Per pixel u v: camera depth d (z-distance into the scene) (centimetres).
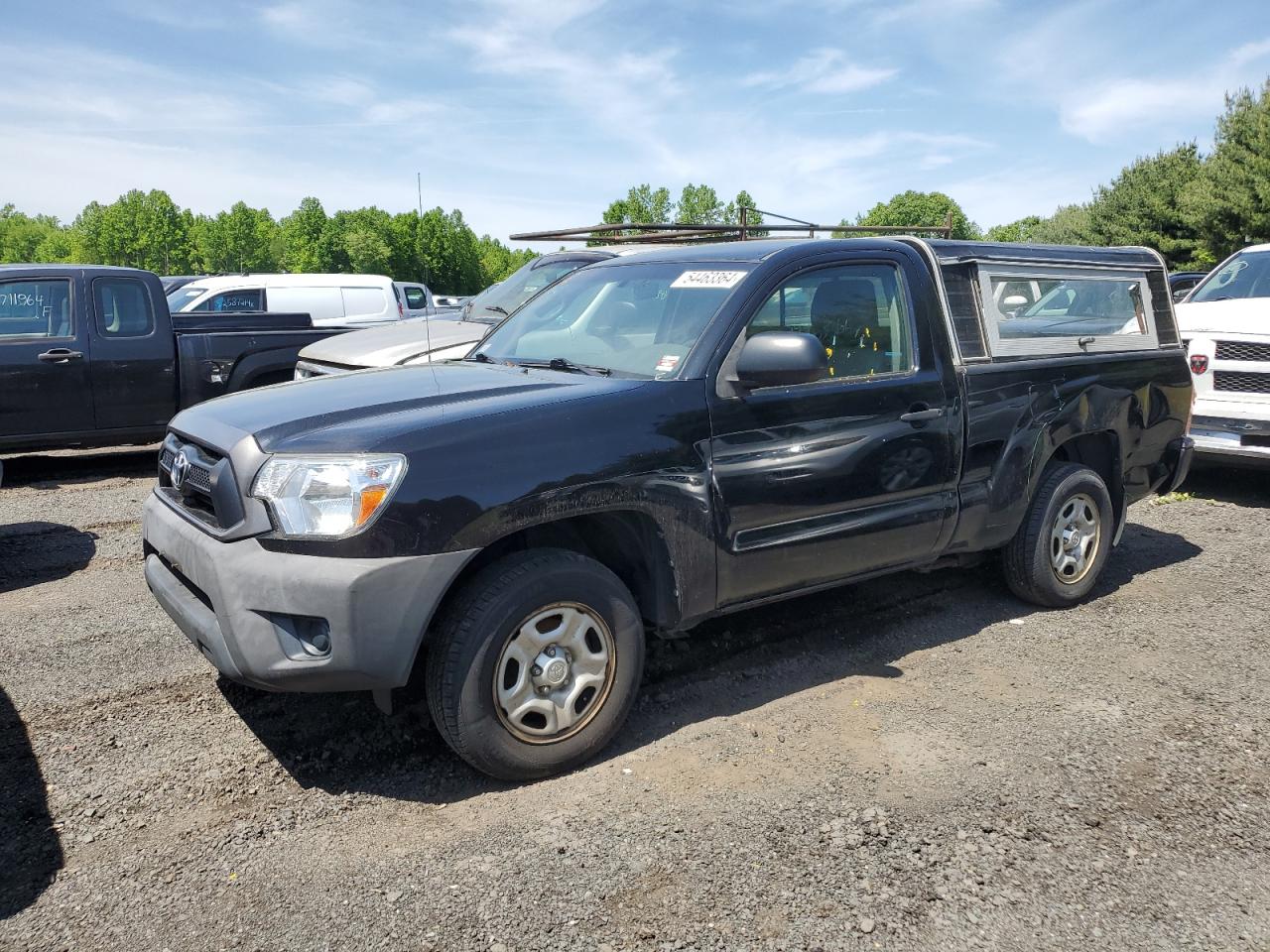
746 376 353
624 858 285
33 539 636
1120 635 470
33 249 17138
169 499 357
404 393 351
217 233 12300
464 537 301
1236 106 3525
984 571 557
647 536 350
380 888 271
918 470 415
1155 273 543
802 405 379
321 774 334
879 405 402
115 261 12206
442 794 322
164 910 262
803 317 392
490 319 833
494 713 314
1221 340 742
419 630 297
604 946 248
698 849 289
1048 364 470
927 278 432
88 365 838
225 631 300
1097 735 365
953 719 377
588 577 329
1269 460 723
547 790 324
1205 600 523
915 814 309
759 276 383
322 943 249
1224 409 739
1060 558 495
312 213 10488
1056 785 328
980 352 445
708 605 364
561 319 445
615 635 338
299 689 299
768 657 437
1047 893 271
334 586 287
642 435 338
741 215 873
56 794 321
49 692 398
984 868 281
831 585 409
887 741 359
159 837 296
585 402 335
